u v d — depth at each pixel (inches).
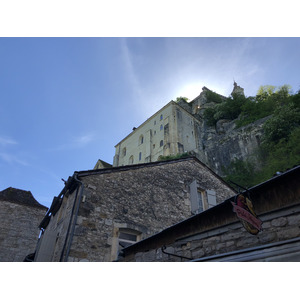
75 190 324.8
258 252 144.3
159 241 261.1
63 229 295.7
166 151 1649.9
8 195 649.6
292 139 1144.2
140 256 269.6
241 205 164.2
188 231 237.9
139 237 323.3
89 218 294.8
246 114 1787.6
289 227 169.8
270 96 1838.1
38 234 610.5
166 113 1863.9
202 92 2615.7
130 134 2097.7
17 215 610.2
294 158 1033.5
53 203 374.3
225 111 2001.7
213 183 470.6
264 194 192.2
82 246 273.4
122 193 342.6
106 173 346.6
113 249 291.1
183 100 2571.4
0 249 556.1
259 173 1227.2
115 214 318.0
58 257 270.2
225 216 211.6
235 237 199.0
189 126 1870.1
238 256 151.8
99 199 316.2
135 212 337.4
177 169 435.8
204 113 2143.2
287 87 1776.6
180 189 412.5
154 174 398.6
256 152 1373.0
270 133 1295.5
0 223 583.2
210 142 1769.2
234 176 1321.4
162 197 380.5
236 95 2138.3
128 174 368.2
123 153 2052.2
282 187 182.2
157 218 352.8
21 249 575.2
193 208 399.5
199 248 221.6
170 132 1724.9
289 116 1300.4
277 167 1080.2
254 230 159.6
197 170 465.7
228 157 1539.1
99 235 291.3
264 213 186.9
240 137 1553.9
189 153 1557.6
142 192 364.2
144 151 1827.0
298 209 169.3
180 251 235.5
